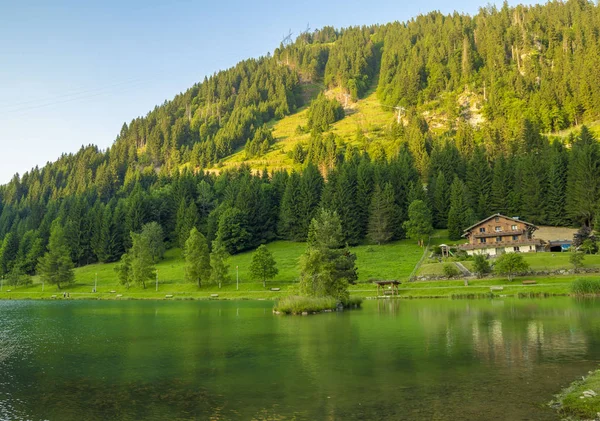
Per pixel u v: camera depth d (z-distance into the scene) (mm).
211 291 114625
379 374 27375
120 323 59375
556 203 150500
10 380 28969
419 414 20031
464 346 35312
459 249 126688
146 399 24047
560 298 72625
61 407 23125
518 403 20984
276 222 179375
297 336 43531
